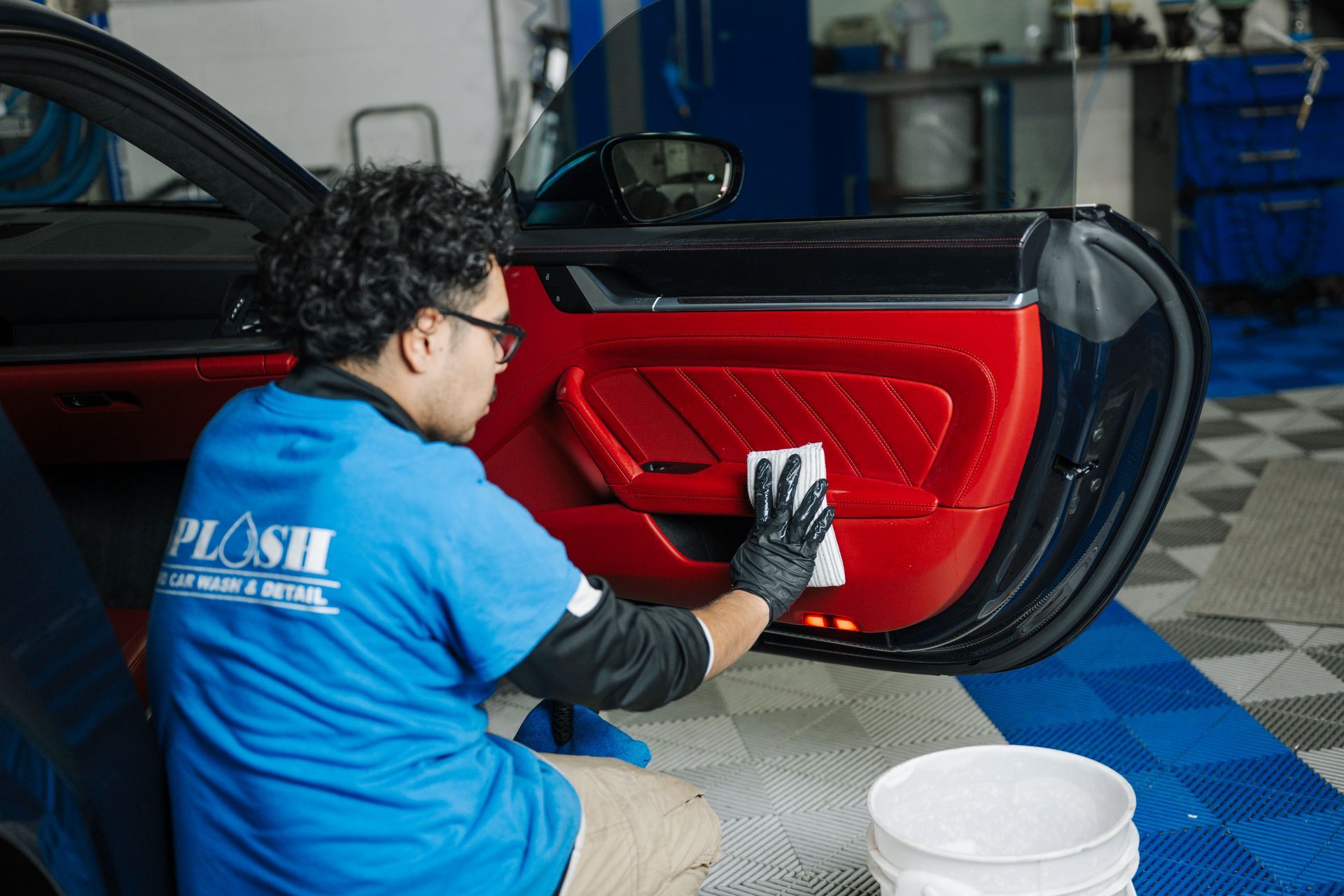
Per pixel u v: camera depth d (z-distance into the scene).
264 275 1.12
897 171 4.25
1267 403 4.23
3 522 1.00
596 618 1.14
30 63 1.34
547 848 1.17
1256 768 2.03
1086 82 5.77
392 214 1.08
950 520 1.58
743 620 1.38
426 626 1.08
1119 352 1.60
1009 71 4.13
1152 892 1.72
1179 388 1.71
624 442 1.80
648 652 1.20
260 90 5.36
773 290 1.60
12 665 0.98
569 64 5.39
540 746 1.68
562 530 1.90
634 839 1.28
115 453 2.00
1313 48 5.31
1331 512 3.13
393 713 1.08
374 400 1.12
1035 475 1.59
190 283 1.97
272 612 1.07
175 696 1.12
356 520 1.05
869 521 1.63
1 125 4.71
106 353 1.87
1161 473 1.76
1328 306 5.78
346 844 1.07
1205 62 5.40
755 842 1.91
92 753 1.06
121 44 1.46
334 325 1.08
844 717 2.29
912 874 1.30
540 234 1.81
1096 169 5.93
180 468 2.07
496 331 1.16
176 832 1.14
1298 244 5.55
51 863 1.01
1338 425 3.93
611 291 1.74
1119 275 1.61
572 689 1.15
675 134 1.73
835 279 1.55
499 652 1.09
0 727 0.96
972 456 1.54
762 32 3.34
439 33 5.33
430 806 1.09
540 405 1.87
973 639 1.85
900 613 1.69
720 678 2.48
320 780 1.06
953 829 1.50
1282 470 3.51
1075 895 1.27
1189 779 2.01
